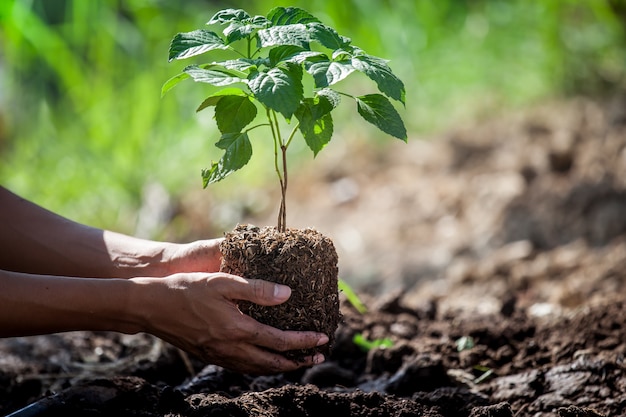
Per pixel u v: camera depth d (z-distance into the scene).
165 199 6.48
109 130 6.92
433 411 2.78
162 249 2.94
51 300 2.49
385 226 6.02
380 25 7.79
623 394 2.92
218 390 3.03
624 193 5.27
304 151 7.12
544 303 4.32
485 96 7.64
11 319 2.48
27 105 7.44
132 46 7.34
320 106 2.54
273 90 2.38
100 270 2.95
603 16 7.43
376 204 6.36
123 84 7.34
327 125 2.65
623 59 7.39
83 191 6.59
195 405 2.65
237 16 2.60
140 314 2.54
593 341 3.32
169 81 2.58
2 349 3.61
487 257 5.23
